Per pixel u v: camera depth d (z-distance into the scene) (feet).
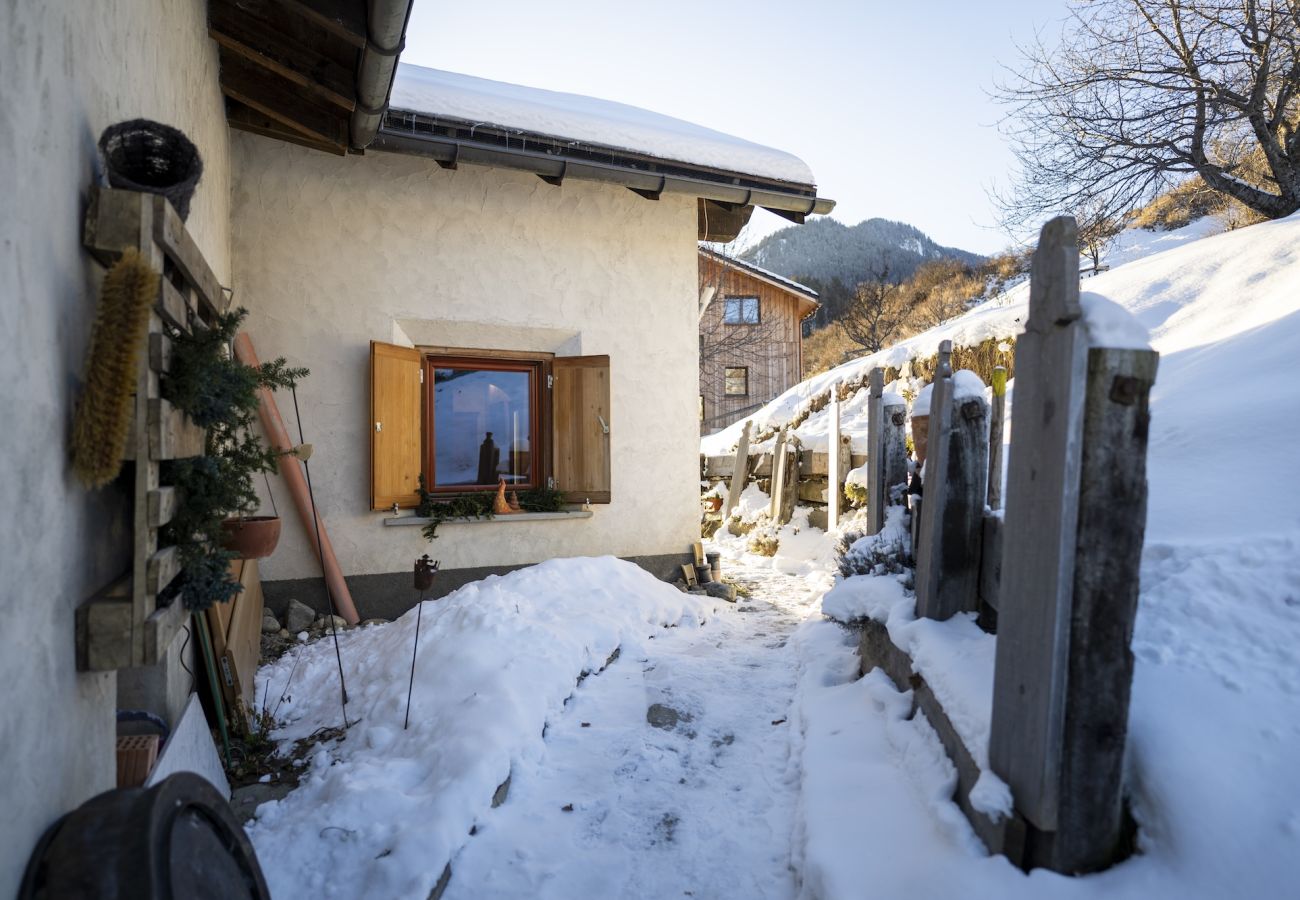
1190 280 31.14
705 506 39.70
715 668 16.24
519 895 8.52
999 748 7.39
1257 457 11.35
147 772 7.70
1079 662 6.57
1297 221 31.04
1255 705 6.87
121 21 8.13
